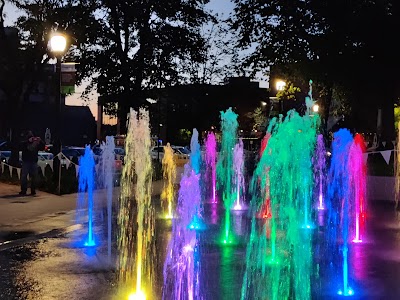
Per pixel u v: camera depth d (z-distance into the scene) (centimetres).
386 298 627
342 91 2812
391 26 2297
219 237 1046
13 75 2647
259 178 2175
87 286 666
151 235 1069
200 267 775
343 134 2039
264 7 2700
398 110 4700
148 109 3412
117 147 3856
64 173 2142
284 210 1516
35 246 939
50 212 1360
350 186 1916
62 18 2503
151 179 2720
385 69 2397
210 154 3956
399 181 1836
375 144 2983
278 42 2686
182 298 614
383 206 1675
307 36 2556
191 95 3666
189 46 3391
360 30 2341
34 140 1722
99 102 3444
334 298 625
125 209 1514
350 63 2441
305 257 855
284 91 3023
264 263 804
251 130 6344
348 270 768
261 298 618
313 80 2628
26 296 619
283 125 1773
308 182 1755
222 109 4781
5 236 1021
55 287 661
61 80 1725
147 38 3269
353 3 2397
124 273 739
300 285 679
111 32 3262
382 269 782
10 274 728
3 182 2162
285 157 1736
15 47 2639
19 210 1372
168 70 3350
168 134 5941
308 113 2856
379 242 1019
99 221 1269
